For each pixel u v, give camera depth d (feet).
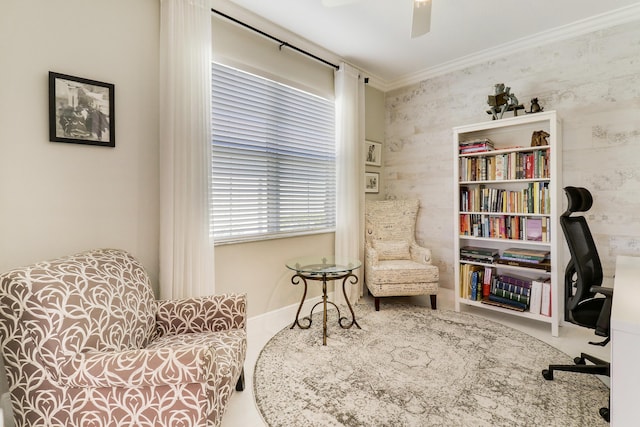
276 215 9.64
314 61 10.53
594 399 5.63
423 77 12.29
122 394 3.65
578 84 9.01
